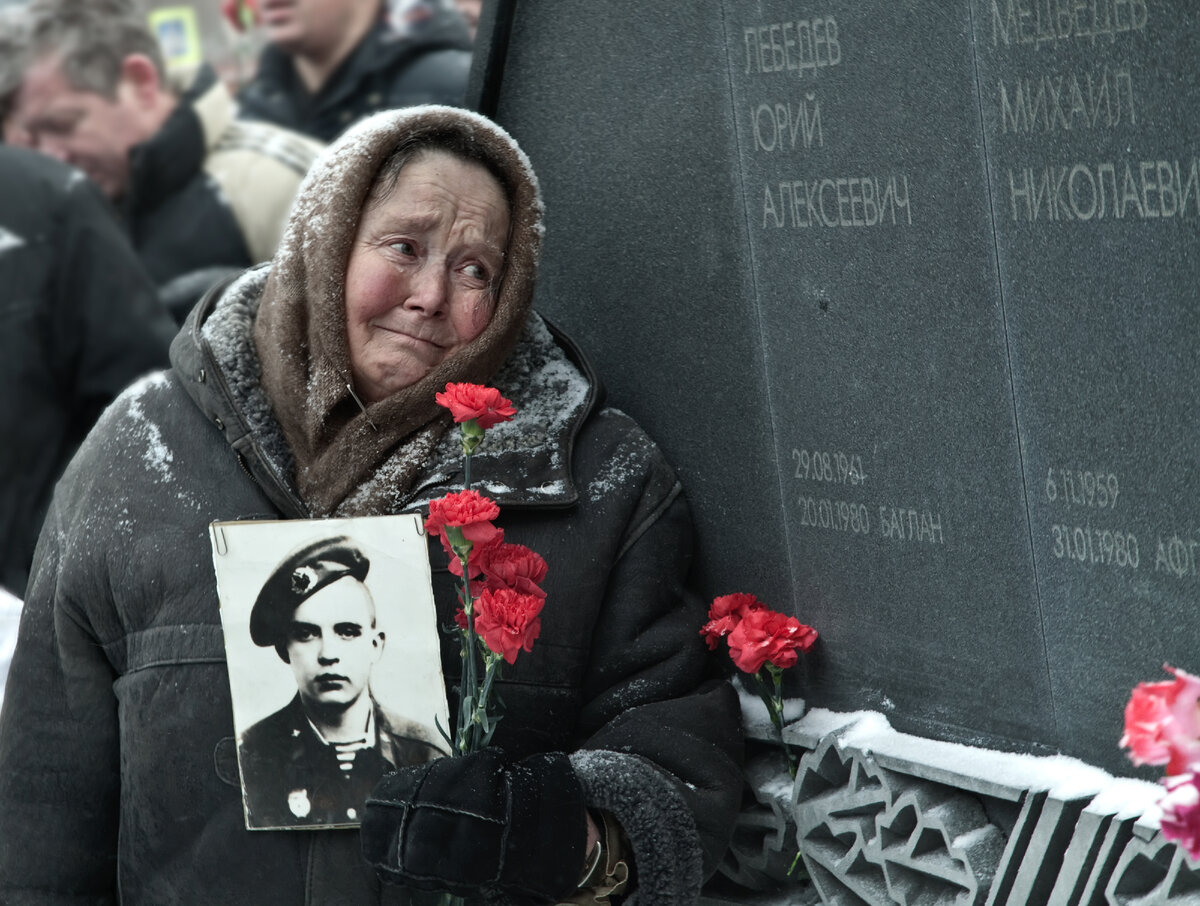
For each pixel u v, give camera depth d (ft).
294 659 5.90
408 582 5.90
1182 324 4.92
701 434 6.90
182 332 6.65
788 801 6.35
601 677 6.34
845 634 6.38
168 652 6.11
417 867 5.28
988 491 5.69
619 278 7.16
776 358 6.46
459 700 6.06
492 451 6.36
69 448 11.35
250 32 14.06
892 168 5.80
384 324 6.36
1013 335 5.47
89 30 11.76
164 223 12.03
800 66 6.09
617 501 6.42
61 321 11.03
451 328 6.41
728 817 6.06
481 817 5.30
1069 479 5.37
